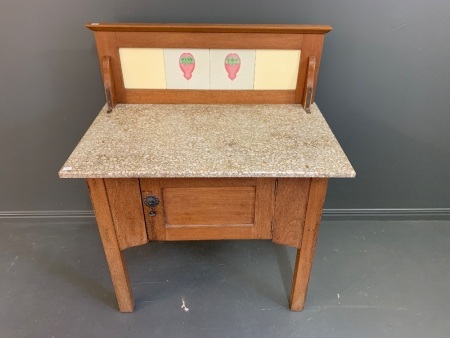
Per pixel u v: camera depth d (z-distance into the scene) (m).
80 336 1.34
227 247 1.72
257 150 1.05
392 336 1.33
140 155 1.02
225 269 1.61
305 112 1.27
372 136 1.60
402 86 1.47
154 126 1.17
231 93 1.31
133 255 1.68
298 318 1.40
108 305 1.45
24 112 1.51
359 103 1.51
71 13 1.30
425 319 1.39
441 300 1.47
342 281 1.55
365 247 1.71
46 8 1.28
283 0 1.28
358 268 1.61
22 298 1.47
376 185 1.74
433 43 1.37
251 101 1.33
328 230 1.81
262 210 1.12
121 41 1.20
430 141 1.60
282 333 1.35
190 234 1.17
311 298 1.47
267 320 1.39
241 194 1.08
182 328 1.37
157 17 1.31
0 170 1.66
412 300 1.47
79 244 1.72
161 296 1.49
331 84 1.47
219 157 1.01
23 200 1.76
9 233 1.77
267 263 1.64
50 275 1.57
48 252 1.68
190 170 0.96
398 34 1.35
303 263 1.26
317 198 1.08
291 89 1.30
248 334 1.34
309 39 1.21
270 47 1.22
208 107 1.30
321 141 1.10
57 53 1.38
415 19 1.32
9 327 1.36
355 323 1.38
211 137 1.11
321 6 1.29
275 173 0.96
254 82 1.29
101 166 0.97
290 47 1.22
